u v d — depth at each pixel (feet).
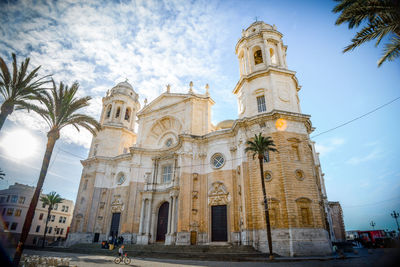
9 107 57.72
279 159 84.58
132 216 118.73
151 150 130.31
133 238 114.83
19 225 184.96
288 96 100.01
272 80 100.27
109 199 135.23
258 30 117.91
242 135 95.09
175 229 102.63
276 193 81.51
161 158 122.52
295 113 90.84
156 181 120.67
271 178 83.82
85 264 59.57
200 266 55.72
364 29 47.11
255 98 102.06
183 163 108.88
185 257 76.64
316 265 51.62
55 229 218.18
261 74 103.65
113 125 152.46
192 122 120.47
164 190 115.03
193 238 97.66
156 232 113.80
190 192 104.94
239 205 92.79
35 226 199.11
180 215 100.53
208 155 110.93
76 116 70.13
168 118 134.10
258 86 103.19
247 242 81.25
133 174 126.72
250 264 58.34
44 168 60.29
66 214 232.12
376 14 45.78
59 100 66.13
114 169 141.38
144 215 115.44
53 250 116.06
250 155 90.53
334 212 165.99
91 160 145.59
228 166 103.86
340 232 160.97
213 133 110.32
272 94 98.07
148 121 140.87
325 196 128.67
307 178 84.12
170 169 120.78
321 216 81.97
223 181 102.68
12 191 188.65
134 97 172.35
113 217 130.00
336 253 83.87
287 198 78.69
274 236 77.10
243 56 122.52
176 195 106.52
